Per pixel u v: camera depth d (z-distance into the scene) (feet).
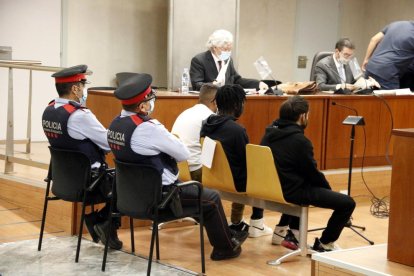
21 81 24.31
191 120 14.94
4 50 19.70
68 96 13.20
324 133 18.25
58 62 25.21
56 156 13.02
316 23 32.76
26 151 19.85
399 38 20.81
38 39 24.64
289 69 32.04
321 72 21.58
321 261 9.95
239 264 13.14
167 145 11.67
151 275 12.15
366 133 18.93
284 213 13.75
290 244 13.99
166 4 27.89
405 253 9.44
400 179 9.42
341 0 33.58
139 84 11.99
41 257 13.12
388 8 33.55
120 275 12.10
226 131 14.02
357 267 9.37
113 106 15.83
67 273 12.16
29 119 19.66
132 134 11.60
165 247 14.24
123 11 26.71
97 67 26.23
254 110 17.21
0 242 14.11
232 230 13.88
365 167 19.22
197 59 19.80
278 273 12.59
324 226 16.51
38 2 24.52
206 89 15.15
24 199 17.02
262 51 30.99
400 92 19.40
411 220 9.29
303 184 13.37
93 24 25.96
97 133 12.91
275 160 13.41
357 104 18.63
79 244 12.87
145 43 27.45
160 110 15.90
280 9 31.37
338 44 21.54
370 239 15.33
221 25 25.30
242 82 20.40
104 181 12.97
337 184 18.56
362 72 21.77
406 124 19.61
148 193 11.45
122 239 14.78
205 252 13.96
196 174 14.97
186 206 12.23
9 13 23.90
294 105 13.58
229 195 14.58
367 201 19.30
